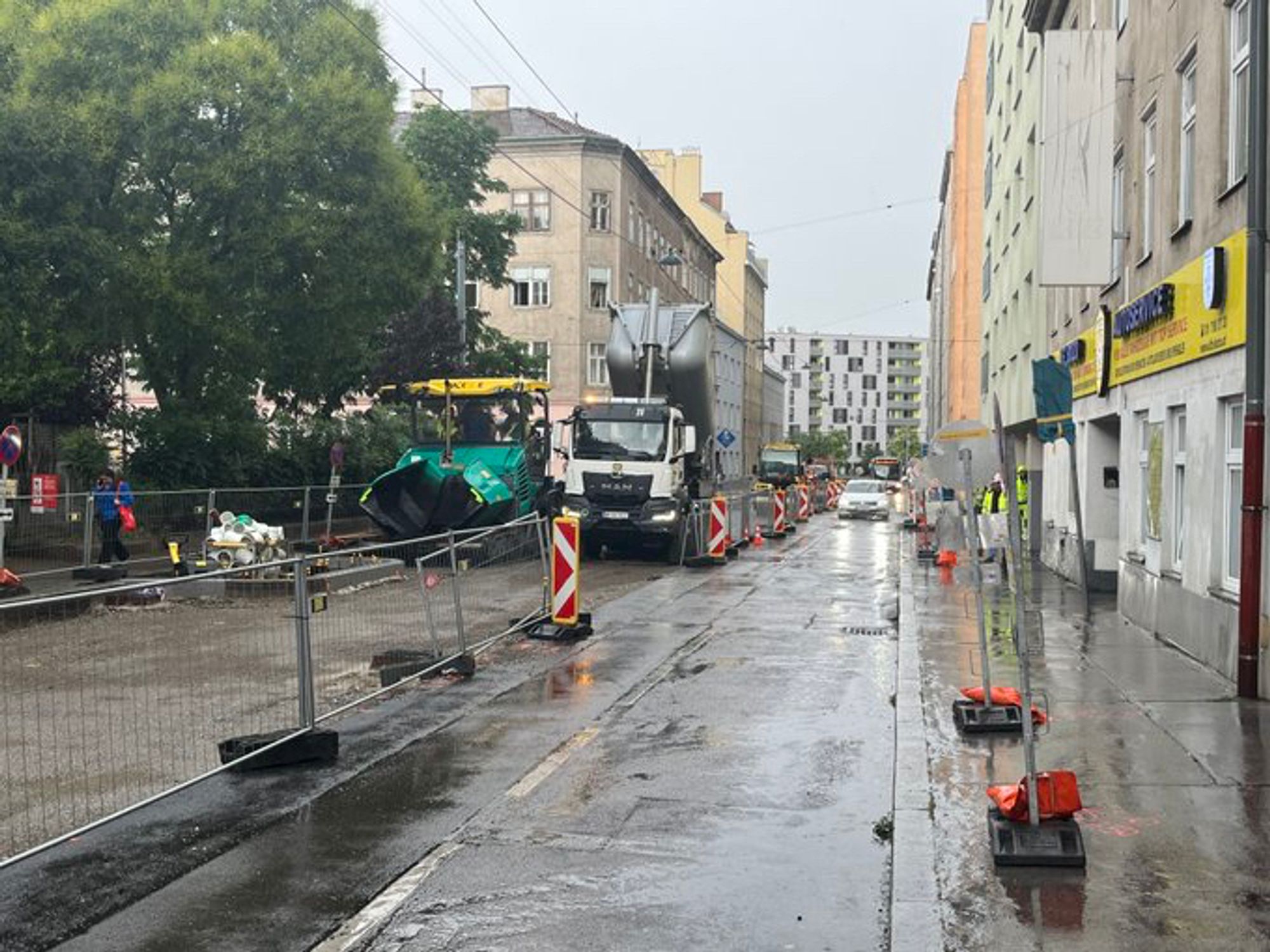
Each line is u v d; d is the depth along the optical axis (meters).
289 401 31.36
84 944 5.04
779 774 7.82
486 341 41.66
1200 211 11.70
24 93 20.44
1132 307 14.29
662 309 27.22
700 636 14.30
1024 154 29.50
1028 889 5.43
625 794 7.35
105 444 24.58
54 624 6.40
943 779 7.29
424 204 25.27
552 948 5.02
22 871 5.94
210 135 22.48
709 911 5.43
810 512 52.78
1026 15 27.05
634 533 25.02
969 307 56.38
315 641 9.22
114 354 27.84
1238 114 10.72
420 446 24.45
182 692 7.47
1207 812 6.52
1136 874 5.60
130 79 21.86
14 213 20.22
